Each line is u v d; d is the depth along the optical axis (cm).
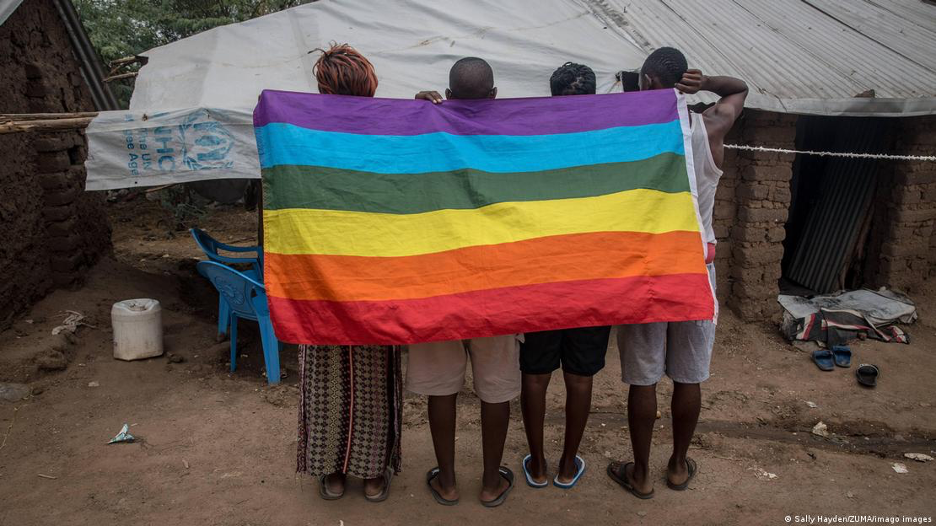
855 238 675
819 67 580
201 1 1112
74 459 338
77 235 590
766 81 536
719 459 357
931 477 350
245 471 330
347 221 258
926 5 752
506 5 582
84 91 686
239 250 607
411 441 366
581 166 274
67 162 577
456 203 266
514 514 297
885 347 540
